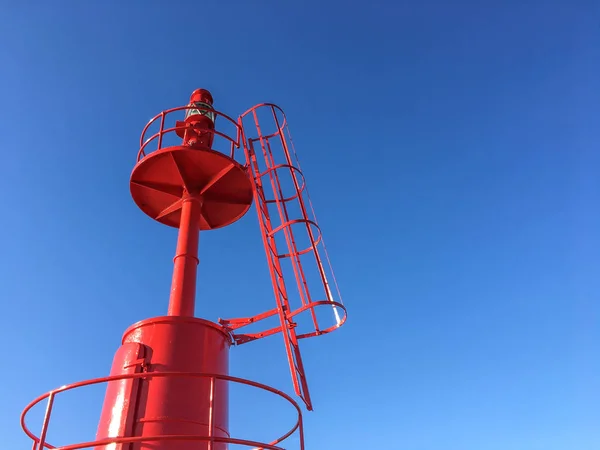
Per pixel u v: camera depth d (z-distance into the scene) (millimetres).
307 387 11344
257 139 15656
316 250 13203
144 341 8383
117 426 7410
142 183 11242
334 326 12055
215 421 8023
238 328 11742
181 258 10125
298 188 14461
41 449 6383
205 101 13281
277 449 7145
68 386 6762
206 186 11266
